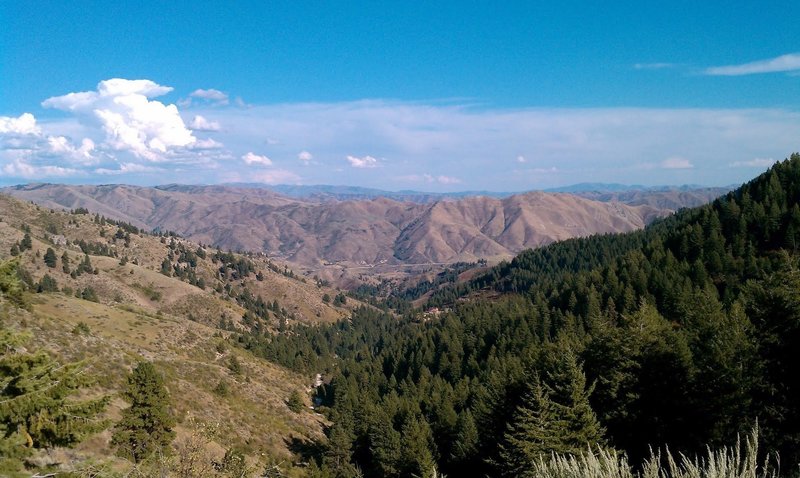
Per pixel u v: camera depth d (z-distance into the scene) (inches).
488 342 4389.8
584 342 2148.1
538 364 1606.8
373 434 2488.9
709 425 1089.4
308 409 3545.8
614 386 1233.4
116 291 6673.2
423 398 3186.5
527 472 1010.7
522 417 1120.2
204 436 590.2
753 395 1093.1
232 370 3294.8
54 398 477.7
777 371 1099.3
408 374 4165.8
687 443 1107.9
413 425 2086.6
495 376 2507.4
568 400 1115.3
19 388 457.7
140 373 1266.0
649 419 1183.6
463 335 4761.3
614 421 1211.2
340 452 2292.1
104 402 519.2
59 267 6722.4
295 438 2613.2
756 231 3907.5
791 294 1141.1
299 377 4904.0
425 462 1788.9
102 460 519.5
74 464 503.5
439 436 2215.8
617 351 1316.4
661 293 3499.0
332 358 6742.1
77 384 506.9
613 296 3860.7
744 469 331.9
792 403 1037.8
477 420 1979.6
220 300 7716.5
